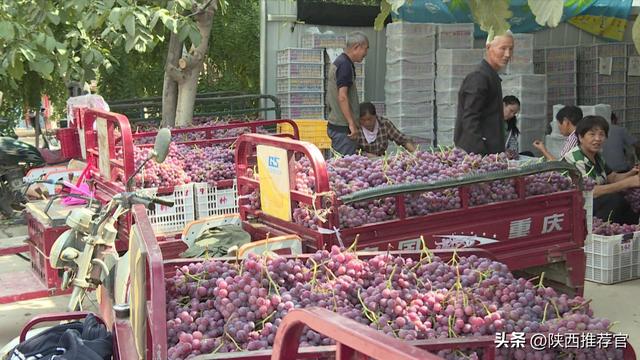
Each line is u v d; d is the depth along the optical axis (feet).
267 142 12.77
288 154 12.30
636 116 36.65
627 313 15.67
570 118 21.70
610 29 36.88
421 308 8.36
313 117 32.22
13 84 20.59
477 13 6.11
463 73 30.91
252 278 8.50
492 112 17.85
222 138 22.41
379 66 34.09
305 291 8.57
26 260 17.53
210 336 7.92
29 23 19.85
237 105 37.63
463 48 31.68
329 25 32.94
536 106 32.09
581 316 7.94
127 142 15.25
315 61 31.96
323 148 29.45
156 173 16.62
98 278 11.08
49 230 14.17
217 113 33.81
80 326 9.49
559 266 14.71
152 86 40.06
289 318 5.25
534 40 36.09
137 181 15.97
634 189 19.71
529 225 13.91
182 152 19.27
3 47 19.21
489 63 17.71
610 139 22.30
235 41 41.88
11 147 26.05
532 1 5.35
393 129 23.63
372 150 23.40
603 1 35.53
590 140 18.67
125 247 14.76
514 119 26.48
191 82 27.02
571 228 14.48
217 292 8.41
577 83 36.29
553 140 29.17
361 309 8.70
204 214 17.39
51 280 14.30
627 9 36.06
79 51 23.71
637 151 22.86
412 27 30.63
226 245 12.48
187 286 8.71
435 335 7.96
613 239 17.60
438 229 12.85
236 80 43.60
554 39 36.47
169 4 21.59
